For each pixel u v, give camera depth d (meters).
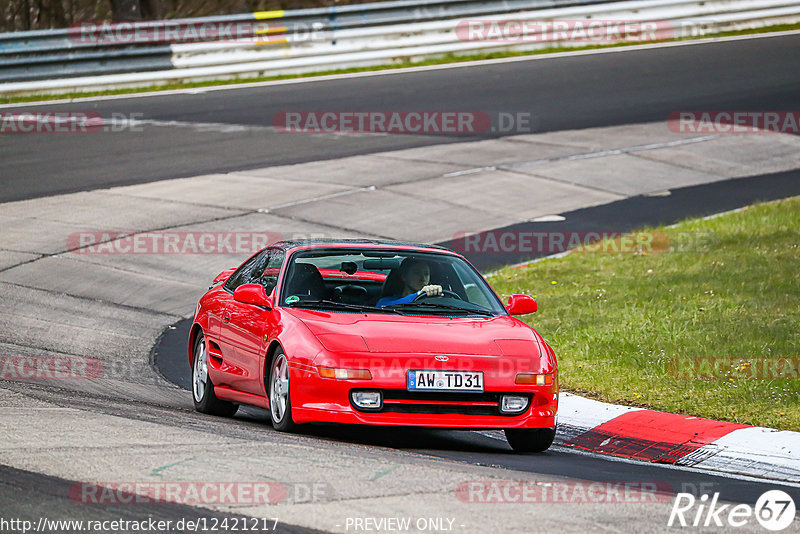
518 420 26.50
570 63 111.44
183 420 28.11
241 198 68.12
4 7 152.25
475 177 74.25
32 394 30.11
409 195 69.62
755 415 30.42
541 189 71.75
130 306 48.62
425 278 30.59
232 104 96.88
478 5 117.69
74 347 40.84
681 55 113.56
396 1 114.50
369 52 113.25
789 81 100.62
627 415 31.23
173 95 102.06
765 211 62.69
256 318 29.27
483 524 18.45
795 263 49.75
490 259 57.25
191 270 55.00
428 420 25.80
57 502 18.56
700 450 28.14
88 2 153.62
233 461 22.12
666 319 41.84
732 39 121.31
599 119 89.94
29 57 101.81
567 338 41.03
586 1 121.12
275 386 27.38
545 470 24.59
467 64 112.88
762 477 25.95
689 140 83.88
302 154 79.75
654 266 52.44
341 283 31.06
